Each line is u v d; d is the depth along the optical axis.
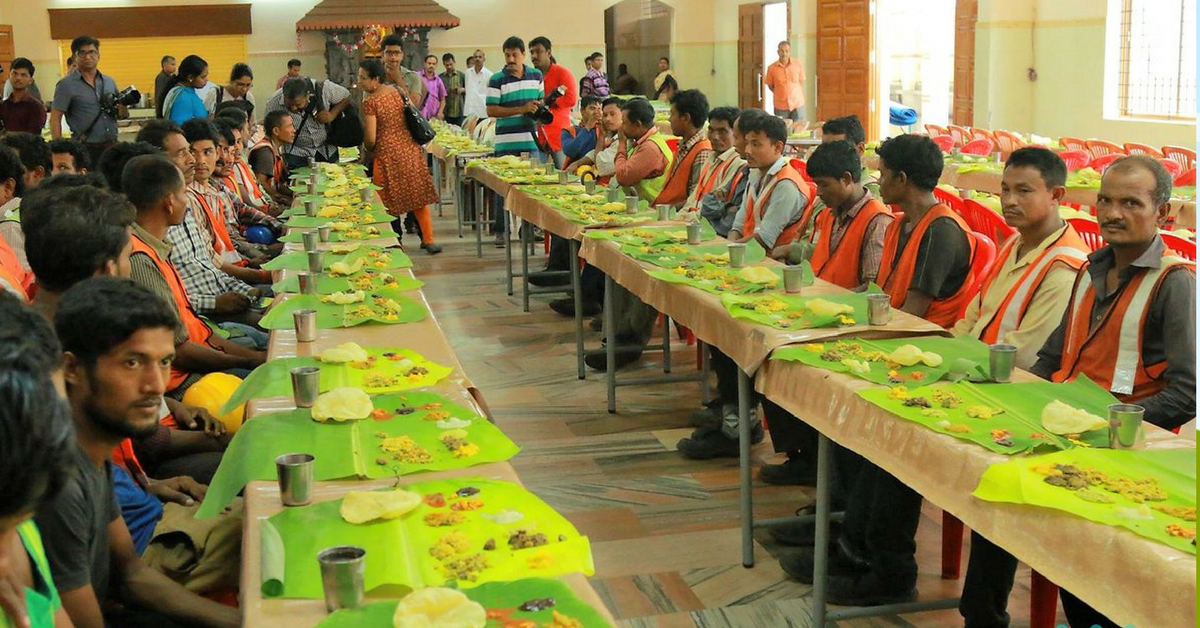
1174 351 2.36
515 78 8.58
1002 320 2.90
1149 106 10.30
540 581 1.48
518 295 6.89
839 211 3.76
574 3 16.81
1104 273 2.56
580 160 8.07
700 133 5.80
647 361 5.30
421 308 3.13
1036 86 11.77
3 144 4.13
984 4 11.81
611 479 3.82
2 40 15.11
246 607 1.44
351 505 1.69
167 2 15.54
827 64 14.48
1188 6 9.65
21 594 1.21
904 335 2.76
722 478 3.81
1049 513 1.70
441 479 1.87
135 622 1.92
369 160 8.23
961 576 3.03
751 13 16.55
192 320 3.29
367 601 1.45
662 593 2.99
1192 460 1.86
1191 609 1.45
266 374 2.45
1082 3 10.92
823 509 2.63
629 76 17.19
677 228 4.60
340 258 4.00
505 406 4.67
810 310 2.97
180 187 3.19
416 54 15.87
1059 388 2.27
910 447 2.07
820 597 2.68
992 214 4.30
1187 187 6.02
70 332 1.70
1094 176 6.30
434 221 10.20
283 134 7.54
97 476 1.73
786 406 2.60
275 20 15.87
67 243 2.28
